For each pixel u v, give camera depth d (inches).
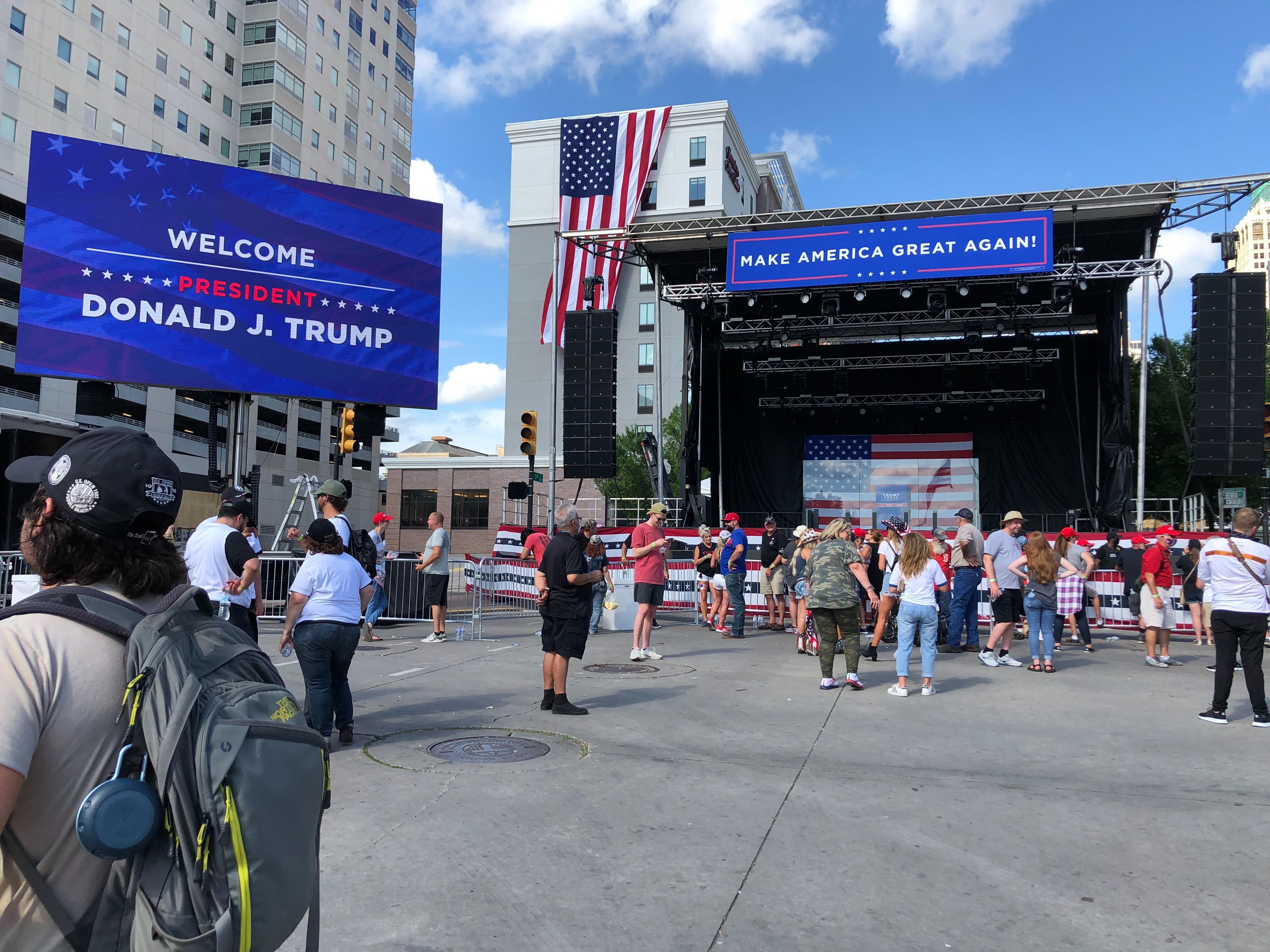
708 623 566.9
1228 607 271.4
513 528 712.4
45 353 557.3
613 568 575.5
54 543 53.2
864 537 501.7
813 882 144.6
